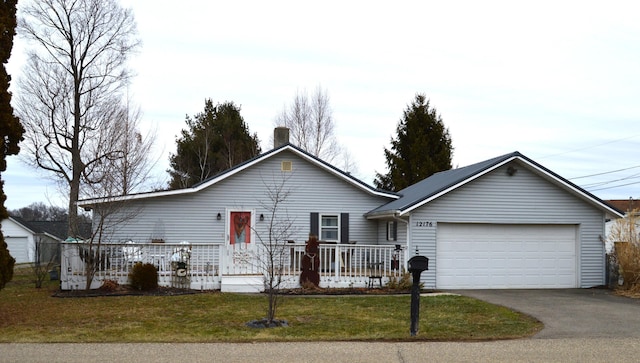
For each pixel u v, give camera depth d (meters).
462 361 9.30
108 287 17.53
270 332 11.69
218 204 22.72
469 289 19.78
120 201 20.20
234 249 19.61
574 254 20.86
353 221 23.81
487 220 20.16
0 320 12.98
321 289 18.48
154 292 17.39
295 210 23.30
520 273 20.42
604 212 21.00
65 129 32.53
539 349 10.22
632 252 19.05
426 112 44.53
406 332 11.76
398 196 23.98
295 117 42.19
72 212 26.19
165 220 22.19
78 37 32.47
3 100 14.78
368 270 20.42
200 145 42.47
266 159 23.17
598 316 13.90
